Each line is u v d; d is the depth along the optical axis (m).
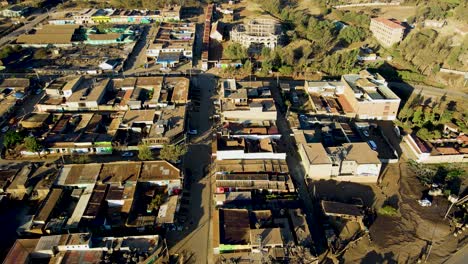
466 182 111.81
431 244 91.81
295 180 109.88
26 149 115.19
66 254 82.94
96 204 96.19
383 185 109.88
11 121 132.88
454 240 93.06
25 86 151.25
